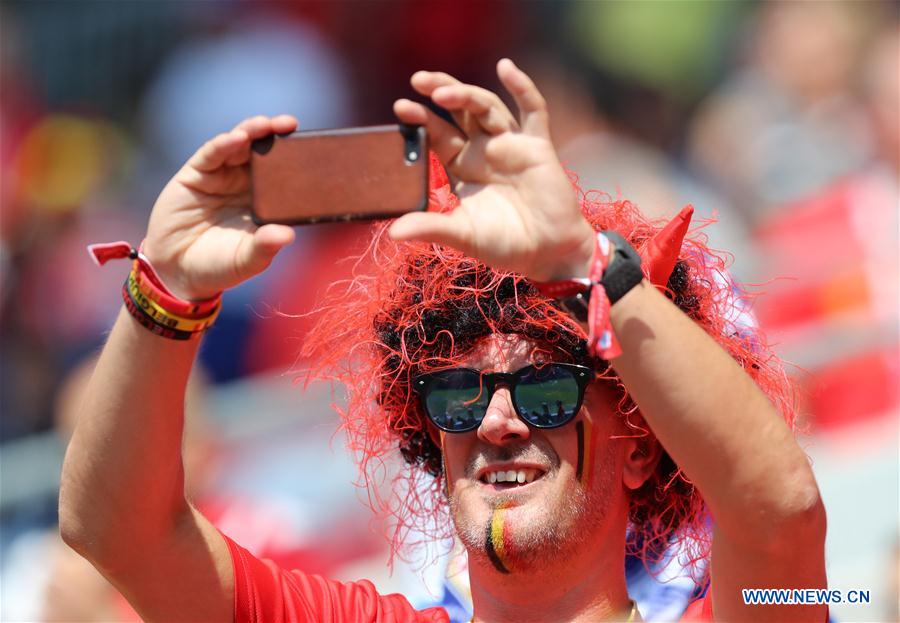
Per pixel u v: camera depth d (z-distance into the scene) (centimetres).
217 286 716
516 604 864
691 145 2348
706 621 883
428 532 1028
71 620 1514
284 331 2227
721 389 696
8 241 2622
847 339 1719
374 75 2700
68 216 2625
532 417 845
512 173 691
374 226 1023
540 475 852
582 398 841
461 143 699
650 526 982
